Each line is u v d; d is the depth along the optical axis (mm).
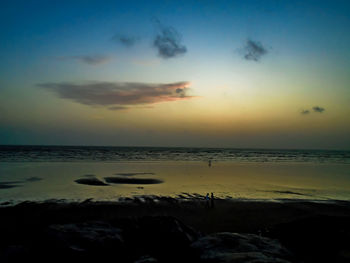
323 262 8109
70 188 26469
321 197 23812
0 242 10703
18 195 22406
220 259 6867
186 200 21047
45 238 8500
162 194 23906
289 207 18953
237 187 29156
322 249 8750
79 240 8375
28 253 8195
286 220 15656
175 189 27094
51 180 31859
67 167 48781
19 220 14742
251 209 18188
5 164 52875
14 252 8102
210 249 7754
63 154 93625
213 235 8820
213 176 39906
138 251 8992
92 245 8266
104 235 8891
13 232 12438
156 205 19094
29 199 20766
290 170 52219
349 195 25141
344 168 58969
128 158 83562
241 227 14250
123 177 35906
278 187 29656
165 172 44438
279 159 98875
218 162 77000
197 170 49438
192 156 111312
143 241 9445
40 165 51969
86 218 15586
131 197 22125
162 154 120500
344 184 32812
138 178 35344
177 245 9297
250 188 28594
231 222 15117
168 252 9070
